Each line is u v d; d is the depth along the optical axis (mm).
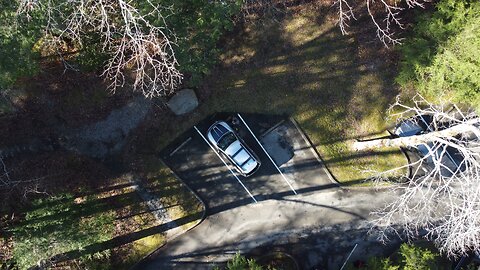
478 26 16516
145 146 20578
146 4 14336
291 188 21031
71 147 20156
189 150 20703
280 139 21016
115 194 20375
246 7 19875
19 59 14781
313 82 21156
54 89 19594
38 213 18656
